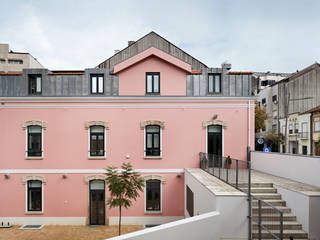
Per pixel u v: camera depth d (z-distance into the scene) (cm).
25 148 1365
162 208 1355
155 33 1934
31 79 1395
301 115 2453
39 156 1370
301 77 2602
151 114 1380
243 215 696
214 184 862
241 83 1386
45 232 1225
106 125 1366
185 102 1382
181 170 1368
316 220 696
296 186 856
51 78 1374
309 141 2292
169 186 1365
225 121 1378
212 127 1405
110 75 1378
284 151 2750
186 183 1277
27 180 1355
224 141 1382
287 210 795
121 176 1077
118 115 1377
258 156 1293
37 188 1375
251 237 688
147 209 1371
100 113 1377
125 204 1034
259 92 3562
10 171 1357
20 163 1359
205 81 1387
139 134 1377
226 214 697
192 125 1383
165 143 1374
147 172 1367
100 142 1388
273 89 3070
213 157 1071
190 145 1378
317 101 2425
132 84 1379
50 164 1361
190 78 1388
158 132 1395
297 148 2502
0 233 1212
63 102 1370
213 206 729
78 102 1370
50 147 1366
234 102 1382
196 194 988
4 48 3791
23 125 1360
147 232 589
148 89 1391
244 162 818
